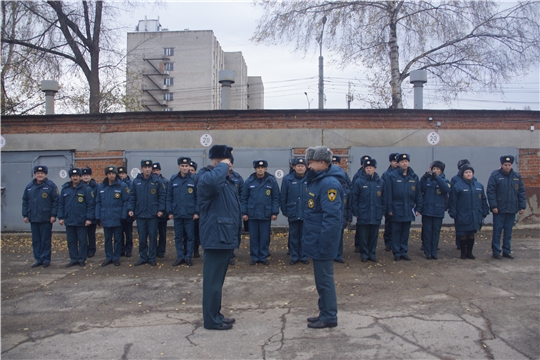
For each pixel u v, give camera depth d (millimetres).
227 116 11109
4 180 11648
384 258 8273
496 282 6496
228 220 4641
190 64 63938
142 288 6484
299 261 8062
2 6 14375
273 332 4648
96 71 18016
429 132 11141
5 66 15641
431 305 5461
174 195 7902
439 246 9398
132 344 4391
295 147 11047
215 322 4742
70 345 4395
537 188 11312
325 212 4520
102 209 8023
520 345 4246
